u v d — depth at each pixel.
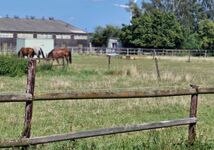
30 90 7.30
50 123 12.55
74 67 38.88
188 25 119.75
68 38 129.12
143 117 14.30
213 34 93.75
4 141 7.14
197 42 94.69
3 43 119.50
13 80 26.73
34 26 127.56
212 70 42.47
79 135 7.76
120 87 23.66
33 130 11.34
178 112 15.54
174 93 8.75
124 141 9.62
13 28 122.31
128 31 93.25
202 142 9.66
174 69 42.69
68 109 15.48
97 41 116.25
